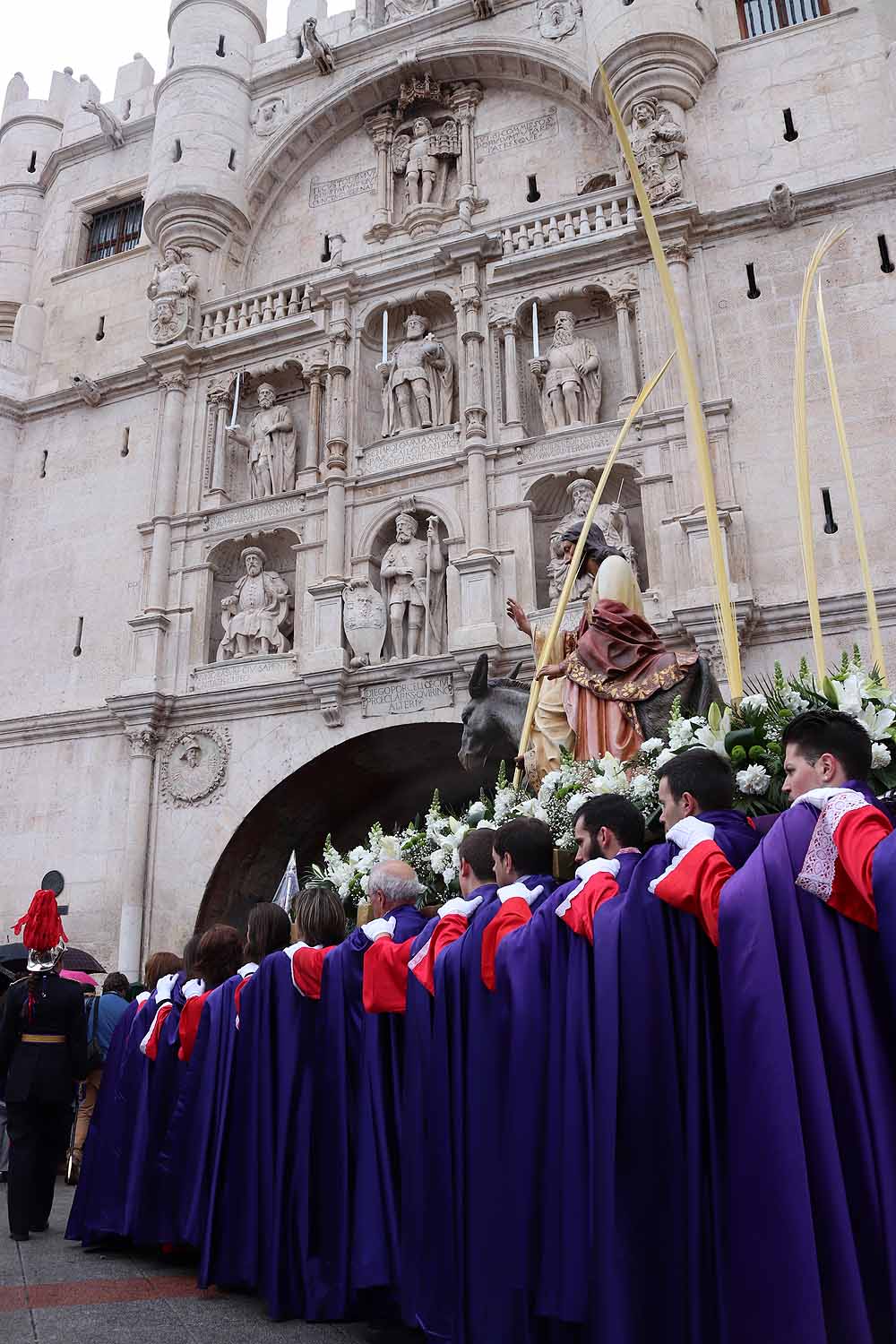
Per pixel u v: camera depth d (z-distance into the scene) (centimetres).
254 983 511
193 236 2083
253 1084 490
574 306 1767
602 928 340
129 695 1745
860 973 285
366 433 1830
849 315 1547
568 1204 329
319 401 1856
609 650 691
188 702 1742
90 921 1714
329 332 1855
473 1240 362
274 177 2170
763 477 1505
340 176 2144
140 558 1917
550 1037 358
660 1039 317
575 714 681
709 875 316
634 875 343
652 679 668
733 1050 287
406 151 2069
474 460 1655
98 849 1752
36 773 1855
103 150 2406
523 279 1758
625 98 1777
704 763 360
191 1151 518
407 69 2048
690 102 1766
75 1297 476
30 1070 647
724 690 1385
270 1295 445
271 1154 471
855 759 328
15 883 1794
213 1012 543
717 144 1738
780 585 1448
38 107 2573
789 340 1561
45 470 2094
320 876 751
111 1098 621
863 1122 273
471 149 2017
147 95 2427
